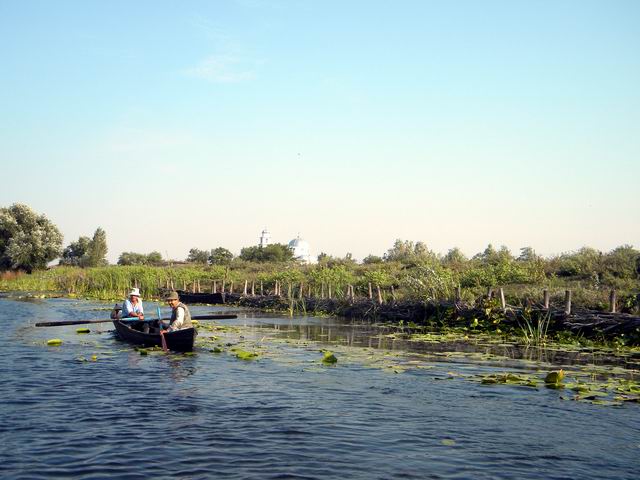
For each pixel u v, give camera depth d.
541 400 10.02
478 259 38.72
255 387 11.05
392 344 17.05
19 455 7.31
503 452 7.49
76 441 7.84
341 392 10.66
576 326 17.53
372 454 7.39
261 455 7.34
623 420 8.84
